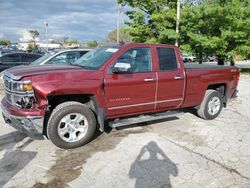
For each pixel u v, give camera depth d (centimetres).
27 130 448
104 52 541
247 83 1416
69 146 474
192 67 640
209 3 1892
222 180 384
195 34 1784
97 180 379
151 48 558
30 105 442
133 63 532
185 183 374
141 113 567
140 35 2169
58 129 461
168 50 585
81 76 472
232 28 1759
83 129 488
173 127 605
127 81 515
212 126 620
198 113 670
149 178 385
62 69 489
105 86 493
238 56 1961
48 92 439
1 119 639
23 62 1298
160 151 473
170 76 573
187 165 425
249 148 498
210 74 651
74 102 478
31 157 445
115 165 421
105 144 501
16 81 444
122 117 560
